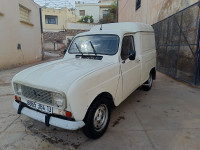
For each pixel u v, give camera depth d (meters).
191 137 2.65
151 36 4.89
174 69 6.47
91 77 2.34
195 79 5.19
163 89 5.14
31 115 2.49
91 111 2.41
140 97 4.48
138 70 3.85
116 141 2.59
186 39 5.58
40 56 13.61
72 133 2.84
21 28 10.40
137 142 2.55
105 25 4.31
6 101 4.30
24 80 2.52
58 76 2.35
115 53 3.09
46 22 30.09
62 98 2.08
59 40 24.92
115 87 2.92
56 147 2.47
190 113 3.49
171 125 3.03
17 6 9.83
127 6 16.09
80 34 3.93
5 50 8.84
